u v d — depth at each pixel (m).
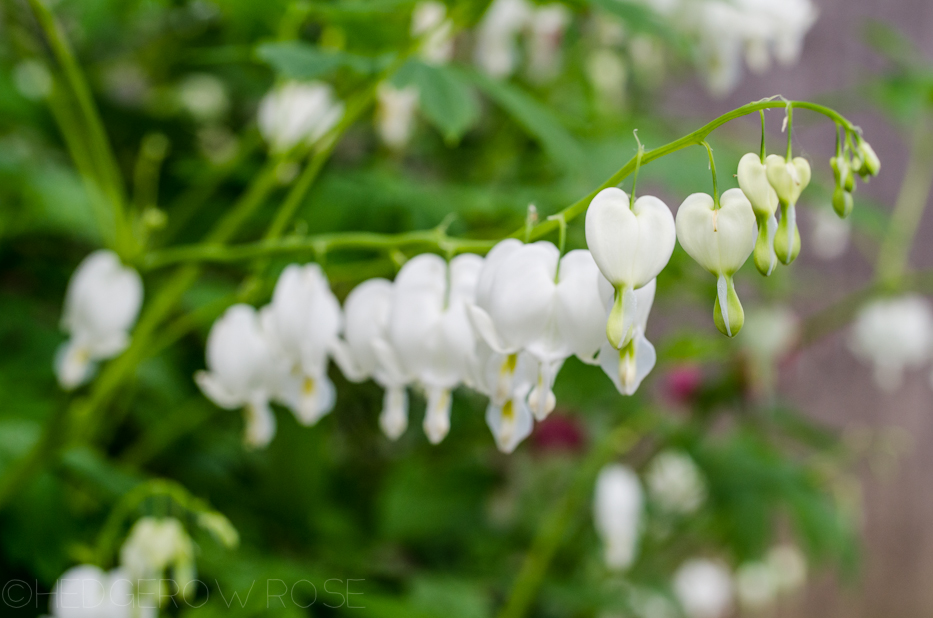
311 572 0.90
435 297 0.67
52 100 0.88
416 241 0.68
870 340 1.49
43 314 1.15
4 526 0.77
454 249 0.67
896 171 2.03
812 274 2.01
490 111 1.34
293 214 0.99
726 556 1.81
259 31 0.96
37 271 1.18
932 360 2.06
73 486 0.88
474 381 0.66
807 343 1.48
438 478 1.29
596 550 1.38
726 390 1.39
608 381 1.17
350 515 1.24
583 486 1.18
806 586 2.17
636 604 1.40
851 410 2.11
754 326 1.38
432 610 0.99
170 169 1.19
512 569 1.33
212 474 1.11
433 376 0.66
